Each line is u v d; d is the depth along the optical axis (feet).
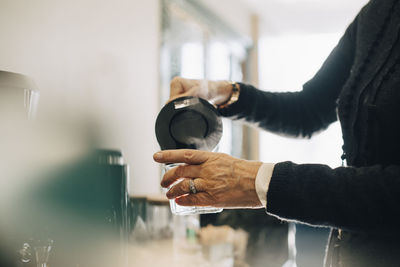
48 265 2.61
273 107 3.23
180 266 4.12
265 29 17.74
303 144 19.54
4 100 2.41
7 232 2.44
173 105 2.50
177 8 10.56
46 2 5.96
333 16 17.39
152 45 9.09
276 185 2.07
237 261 4.56
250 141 15.72
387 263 2.12
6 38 5.18
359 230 2.02
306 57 20.25
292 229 5.14
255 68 16.22
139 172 8.37
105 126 7.30
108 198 2.68
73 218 2.64
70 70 6.47
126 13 8.21
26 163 2.52
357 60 2.60
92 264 2.64
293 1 15.74
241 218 4.70
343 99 2.58
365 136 2.35
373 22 2.52
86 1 6.98
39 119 5.71
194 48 11.78
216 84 3.09
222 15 13.69
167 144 2.49
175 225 4.43
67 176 2.63
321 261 4.69
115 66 7.76
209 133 2.50
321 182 2.03
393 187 1.90
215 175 2.15
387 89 2.23
